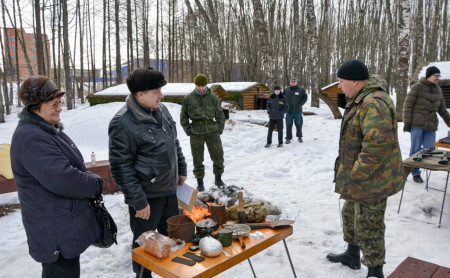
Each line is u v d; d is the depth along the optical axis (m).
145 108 2.54
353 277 2.96
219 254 2.10
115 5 29.31
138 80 2.40
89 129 11.31
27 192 1.91
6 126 15.28
